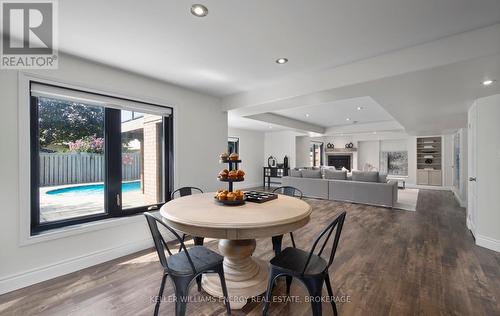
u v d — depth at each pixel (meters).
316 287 1.51
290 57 2.45
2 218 2.02
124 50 2.26
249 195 2.46
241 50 2.28
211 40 2.09
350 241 3.26
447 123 5.63
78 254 2.45
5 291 2.02
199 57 2.44
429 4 1.58
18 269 2.10
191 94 3.56
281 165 9.03
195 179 3.61
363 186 5.72
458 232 3.64
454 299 1.92
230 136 8.01
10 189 2.06
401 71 2.27
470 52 1.93
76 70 2.41
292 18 1.75
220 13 1.68
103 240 2.64
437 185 8.47
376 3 1.57
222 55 2.39
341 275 2.32
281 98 3.24
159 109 3.18
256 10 1.65
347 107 5.38
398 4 1.58
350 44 2.17
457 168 6.49
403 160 9.76
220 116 3.99
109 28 1.87
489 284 2.14
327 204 5.73
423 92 2.98
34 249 2.19
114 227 2.73
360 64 2.53
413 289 2.07
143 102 3.02
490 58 1.92
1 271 2.01
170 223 1.82
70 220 2.51
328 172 6.55
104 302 1.91
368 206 5.51
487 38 1.86
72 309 1.82
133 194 3.06
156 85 3.12
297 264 1.63
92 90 2.53
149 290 2.08
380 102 3.60
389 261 2.63
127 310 1.81
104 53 2.33
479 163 3.08
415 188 8.60
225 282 1.87
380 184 5.47
